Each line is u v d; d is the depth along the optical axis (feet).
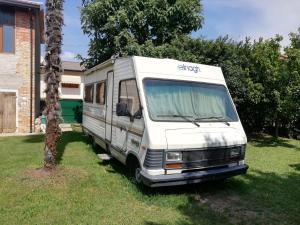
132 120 21.01
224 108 22.58
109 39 52.95
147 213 17.16
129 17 49.85
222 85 23.50
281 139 48.85
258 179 24.43
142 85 20.16
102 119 29.07
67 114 69.15
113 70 25.53
